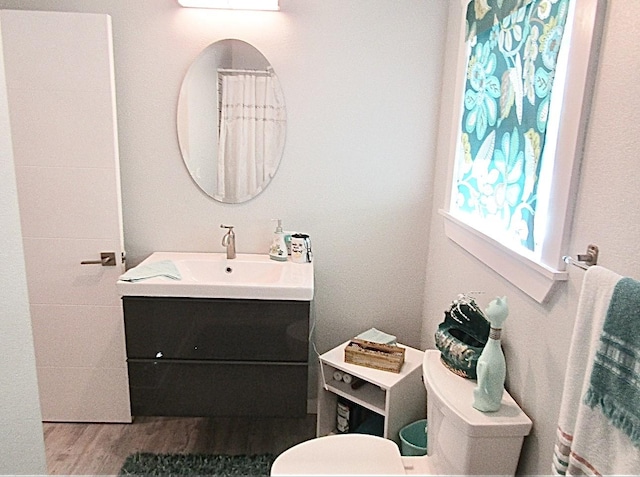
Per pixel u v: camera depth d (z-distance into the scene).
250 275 2.21
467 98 1.87
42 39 2.01
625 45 0.92
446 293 2.06
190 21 2.12
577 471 0.92
